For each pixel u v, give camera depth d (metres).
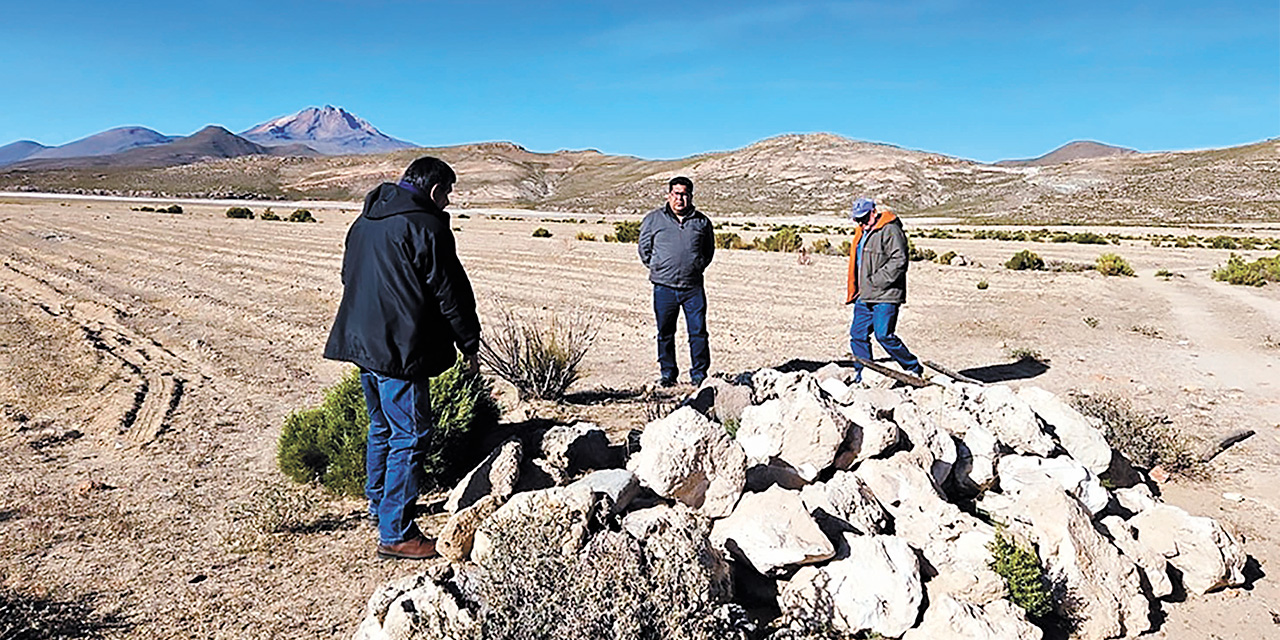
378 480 4.63
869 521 4.05
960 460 4.87
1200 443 6.80
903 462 4.51
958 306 16.02
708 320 14.02
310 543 4.57
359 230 4.12
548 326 12.84
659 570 3.30
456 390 5.75
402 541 4.29
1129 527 4.61
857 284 8.12
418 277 4.01
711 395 5.61
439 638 3.09
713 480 4.02
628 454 5.29
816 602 3.58
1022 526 4.15
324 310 14.34
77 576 4.15
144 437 6.70
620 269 23.48
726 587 3.55
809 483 4.30
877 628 3.56
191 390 8.36
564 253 28.52
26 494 5.32
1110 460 5.37
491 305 15.53
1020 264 25.33
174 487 5.49
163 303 14.80
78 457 6.20
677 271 7.75
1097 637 3.79
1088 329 13.17
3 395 8.00
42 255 22.98
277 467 5.93
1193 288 20.14
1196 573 4.28
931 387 5.76
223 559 4.38
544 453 5.00
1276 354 11.10
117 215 46.59
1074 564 3.90
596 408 7.41
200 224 40.69
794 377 5.93
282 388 8.51
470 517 4.04
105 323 12.51
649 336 12.34
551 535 3.47
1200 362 10.49
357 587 4.05
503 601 3.19
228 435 6.78
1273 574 4.54
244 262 22.83
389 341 4.00
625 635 3.00
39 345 10.56
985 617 3.53
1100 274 23.41
